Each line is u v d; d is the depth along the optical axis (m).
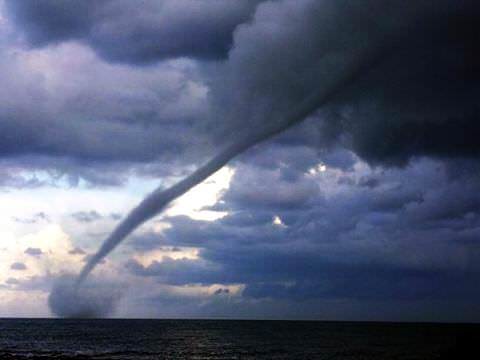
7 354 79.12
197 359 79.00
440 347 104.69
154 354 84.62
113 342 111.38
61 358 74.75
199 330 184.25
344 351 96.69
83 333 146.50
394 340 129.12
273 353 92.00
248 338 135.75
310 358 83.69
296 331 186.88
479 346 101.75
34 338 121.81
